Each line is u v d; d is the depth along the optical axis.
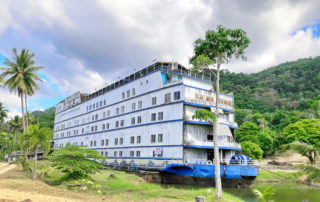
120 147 51.09
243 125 81.00
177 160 37.16
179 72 46.19
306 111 111.44
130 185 27.11
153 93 44.72
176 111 39.22
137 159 45.19
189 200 20.05
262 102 153.62
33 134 27.86
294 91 182.12
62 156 26.05
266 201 16.86
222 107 42.97
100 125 60.94
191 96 39.56
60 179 26.34
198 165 34.16
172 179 36.94
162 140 40.59
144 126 45.22
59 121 90.06
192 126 39.00
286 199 28.94
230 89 175.62
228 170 32.84
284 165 65.56
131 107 50.19
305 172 18.53
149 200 19.50
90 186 23.94
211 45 23.98
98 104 63.97
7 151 51.03
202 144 36.84
